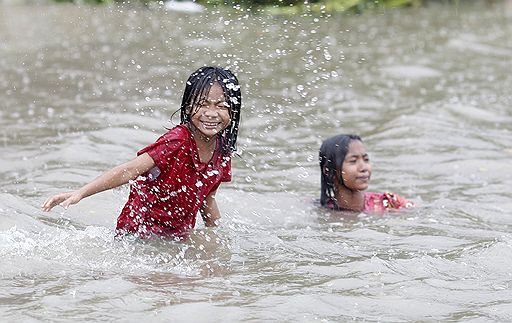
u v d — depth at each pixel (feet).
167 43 90.84
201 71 36.04
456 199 46.57
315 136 60.29
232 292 29.99
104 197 42.19
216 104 35.65
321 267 33.30
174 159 35.94
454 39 109.40
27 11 119.85
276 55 87.10
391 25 121.19
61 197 33.65
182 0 100.53
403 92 77.77
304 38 96.73
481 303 29.55
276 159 54.03
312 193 47.42
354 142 44.98
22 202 40.78
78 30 103.30
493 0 149.38
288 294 29.89
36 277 31.12
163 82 73.82
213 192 38.17
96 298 28.76
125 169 35.19
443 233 39.55
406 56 96.94
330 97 73.97
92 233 36.76
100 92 70.23
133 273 32.07
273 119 64.64
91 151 51.83
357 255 35.63
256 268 33.30
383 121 65.77
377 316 28.09
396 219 42.45
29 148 52.70
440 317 28.14
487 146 58.39
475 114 67.97
